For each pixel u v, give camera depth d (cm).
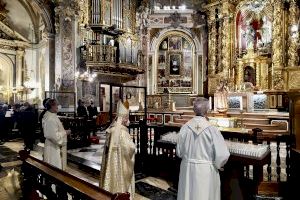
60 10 1576
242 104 1459
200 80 1997
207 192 360
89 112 1405
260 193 500
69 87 1551
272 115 1277
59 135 541
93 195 246
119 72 1798
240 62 1800
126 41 1845
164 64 2031
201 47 1998
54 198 334
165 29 2019
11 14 1867
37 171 362
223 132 554
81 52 1606
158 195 534
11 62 1875
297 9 1588
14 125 1312
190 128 378
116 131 448
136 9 1984
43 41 1812
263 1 1720
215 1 1877
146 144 688
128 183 451
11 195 541
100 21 1700
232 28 1867
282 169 670
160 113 1705
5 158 858
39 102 1894
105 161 446
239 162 457
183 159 385
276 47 1631
